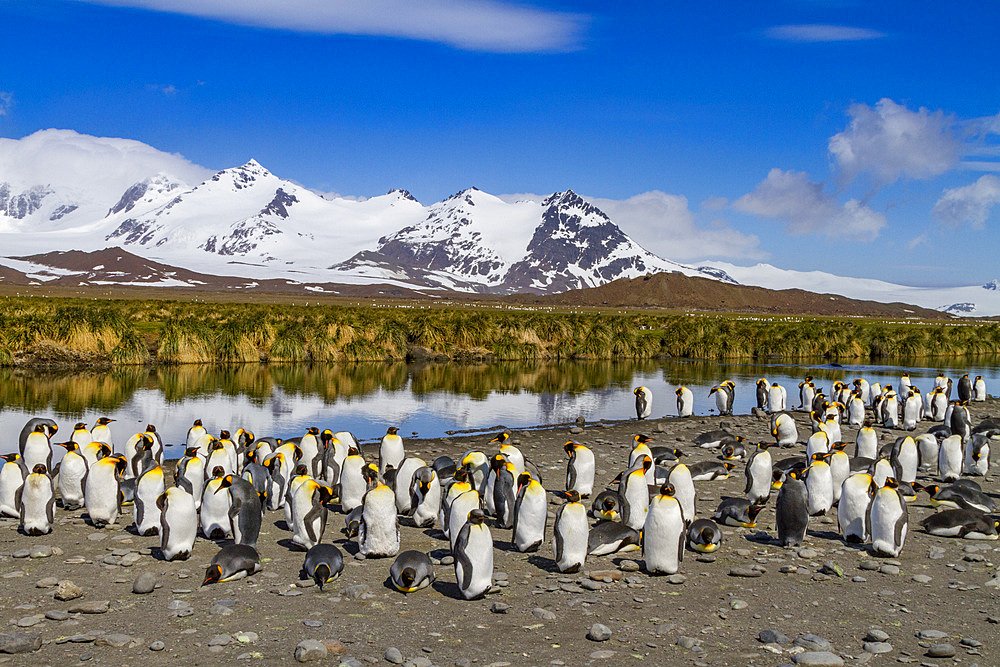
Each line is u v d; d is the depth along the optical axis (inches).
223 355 1984.5
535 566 479.5
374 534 486.0
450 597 423.2
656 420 1163.3
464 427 1092.5
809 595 429.1
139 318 2598.4
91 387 1449.3
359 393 1467.8
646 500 550.3
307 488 502.0
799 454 880.9
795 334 2714.1
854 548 519.2
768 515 613.9
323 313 2800.2
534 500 502.3
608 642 364.2
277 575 452.8
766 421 1148.5
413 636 368.5
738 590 437.1
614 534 506.9
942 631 377.7
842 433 1045.2
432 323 2388.0
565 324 2522.1
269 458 618.5
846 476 649.6
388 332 2235.5
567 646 359.3
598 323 2598.4
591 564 486.0
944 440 739.4
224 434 697.0
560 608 408.2
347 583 442.0
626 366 2192.4
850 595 429.1
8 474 561.6
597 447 911.0
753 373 2016.5
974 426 1042.1
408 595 425.1
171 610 392.2
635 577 454.9
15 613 386.9
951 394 1635.1
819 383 1777.8
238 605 404.2
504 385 1647.4
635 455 681.0
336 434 702.5
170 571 456.8
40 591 418.6
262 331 2119.8
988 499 623.5
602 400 1414.9
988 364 2454.5
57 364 1784.0
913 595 429.7
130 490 623.2
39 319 1891.0
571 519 458.6
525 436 999.0
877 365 2357.3
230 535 530.6
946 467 738.2
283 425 1092.5
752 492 634.8
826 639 368.8
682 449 890.1
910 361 2549.2
